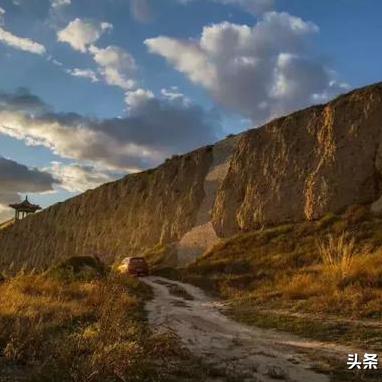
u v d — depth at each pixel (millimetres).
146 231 61438
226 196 48219
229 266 36125
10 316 12844
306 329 14672
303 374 9742
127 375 8422
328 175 39000
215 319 17766
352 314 16000
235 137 57406
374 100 39219
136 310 18312
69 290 21531
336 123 40625
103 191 75688
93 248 71000
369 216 35188
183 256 49031
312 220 38656
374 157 37500
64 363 8547
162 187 62719
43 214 89438
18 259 88500
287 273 27562
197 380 9031
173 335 12602
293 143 43781
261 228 42625
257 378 9383
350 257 24844
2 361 9445
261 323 16297
